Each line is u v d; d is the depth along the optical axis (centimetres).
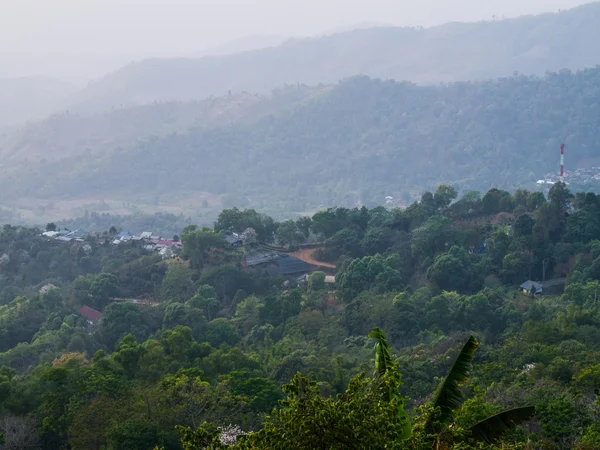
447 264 8344
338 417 1562
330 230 11131
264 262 10225
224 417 3744
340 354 5869
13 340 8462
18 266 11938
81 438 3644
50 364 6425
